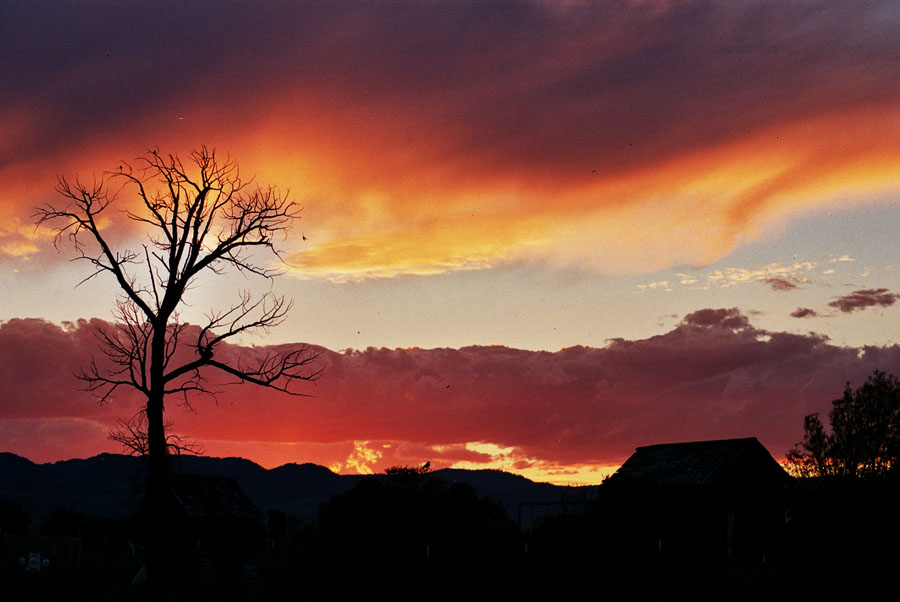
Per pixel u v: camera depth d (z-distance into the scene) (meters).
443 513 35.28
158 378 29.14
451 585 32.09
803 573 28.94
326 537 34.81
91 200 29.38
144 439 29.02
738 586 30.75
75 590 32.59
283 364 30.70
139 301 29.12
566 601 30.20
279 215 31.17
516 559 34.03
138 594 29.92
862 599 26.69
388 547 33.88
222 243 30.36
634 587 31.06
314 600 32.09
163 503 30.62
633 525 33.97
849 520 28.20
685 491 45.19
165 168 29.64
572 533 34.53
